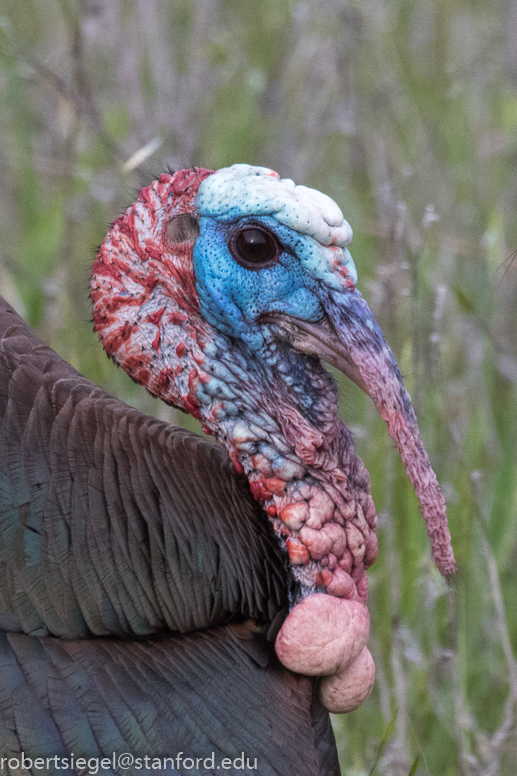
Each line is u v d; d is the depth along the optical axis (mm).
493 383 10844
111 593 5730
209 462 6082
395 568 8234
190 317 6066
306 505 6020
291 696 6008
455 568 6105
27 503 5668
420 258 9523
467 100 13172
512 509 9414
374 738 8672
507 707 8297
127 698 5629
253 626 6062
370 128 12688
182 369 6082
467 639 9117
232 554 6016
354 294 5953
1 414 5781
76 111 10344
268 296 5910
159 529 5828
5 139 12781
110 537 5734
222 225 5887
